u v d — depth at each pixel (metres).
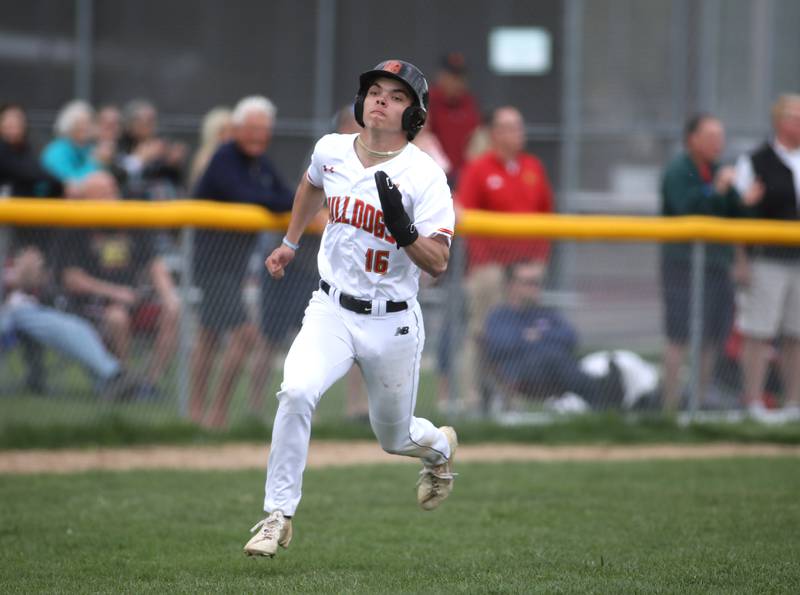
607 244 32.81
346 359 17.89
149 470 26.88
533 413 32.97
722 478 26.91
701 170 35.19
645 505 23.78
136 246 30.50
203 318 30.36
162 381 30.61
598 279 32.84
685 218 33.31
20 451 29.08
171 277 30.45
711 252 33.38
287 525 17.45
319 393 17.47
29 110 47.16
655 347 33.50
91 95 47.53
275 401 32.12
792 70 47.50
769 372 34.47
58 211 29.66
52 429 29.98
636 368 33.47
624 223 32.62
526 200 34.56
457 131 39.72
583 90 47.50
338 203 17.61
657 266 33.16
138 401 30.67
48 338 30.27
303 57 47.69
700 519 22.44
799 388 34.47
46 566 18.53
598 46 47.41
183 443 30.09
